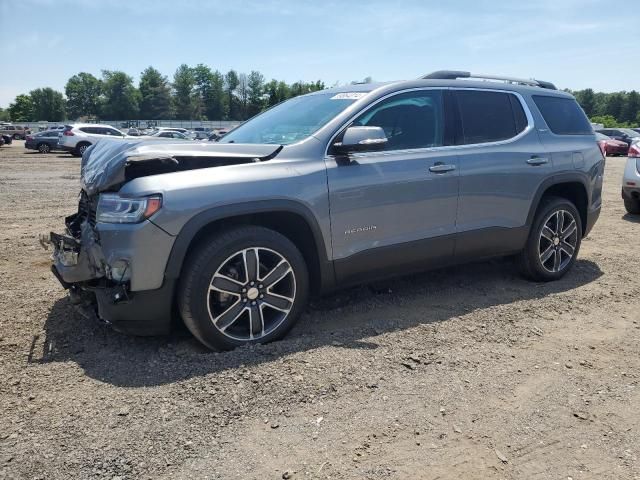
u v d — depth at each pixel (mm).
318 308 4340
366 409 2820
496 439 2615
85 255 3404
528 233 4891
